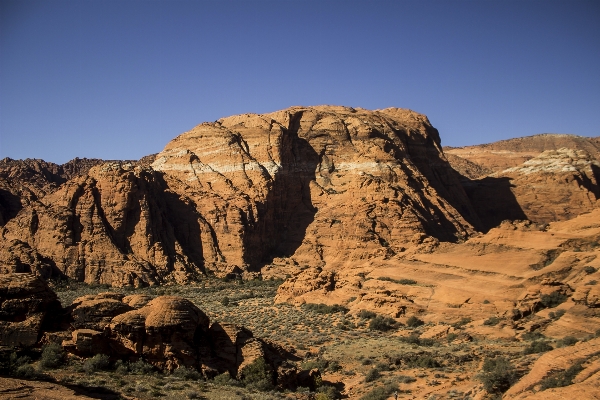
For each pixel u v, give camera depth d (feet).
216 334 177.06
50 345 160.56
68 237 447.83
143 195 483.51
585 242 284.00
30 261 423.64
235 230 494.59
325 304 320.91
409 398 166.61
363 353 224.94
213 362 169.58
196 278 455.22
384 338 247.50
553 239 292.20
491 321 242.17
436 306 275.39
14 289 169.17
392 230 469.16
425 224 486.38
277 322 288.92
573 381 131.75
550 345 200.34
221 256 488.85
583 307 223.71
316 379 178.60
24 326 164.35
